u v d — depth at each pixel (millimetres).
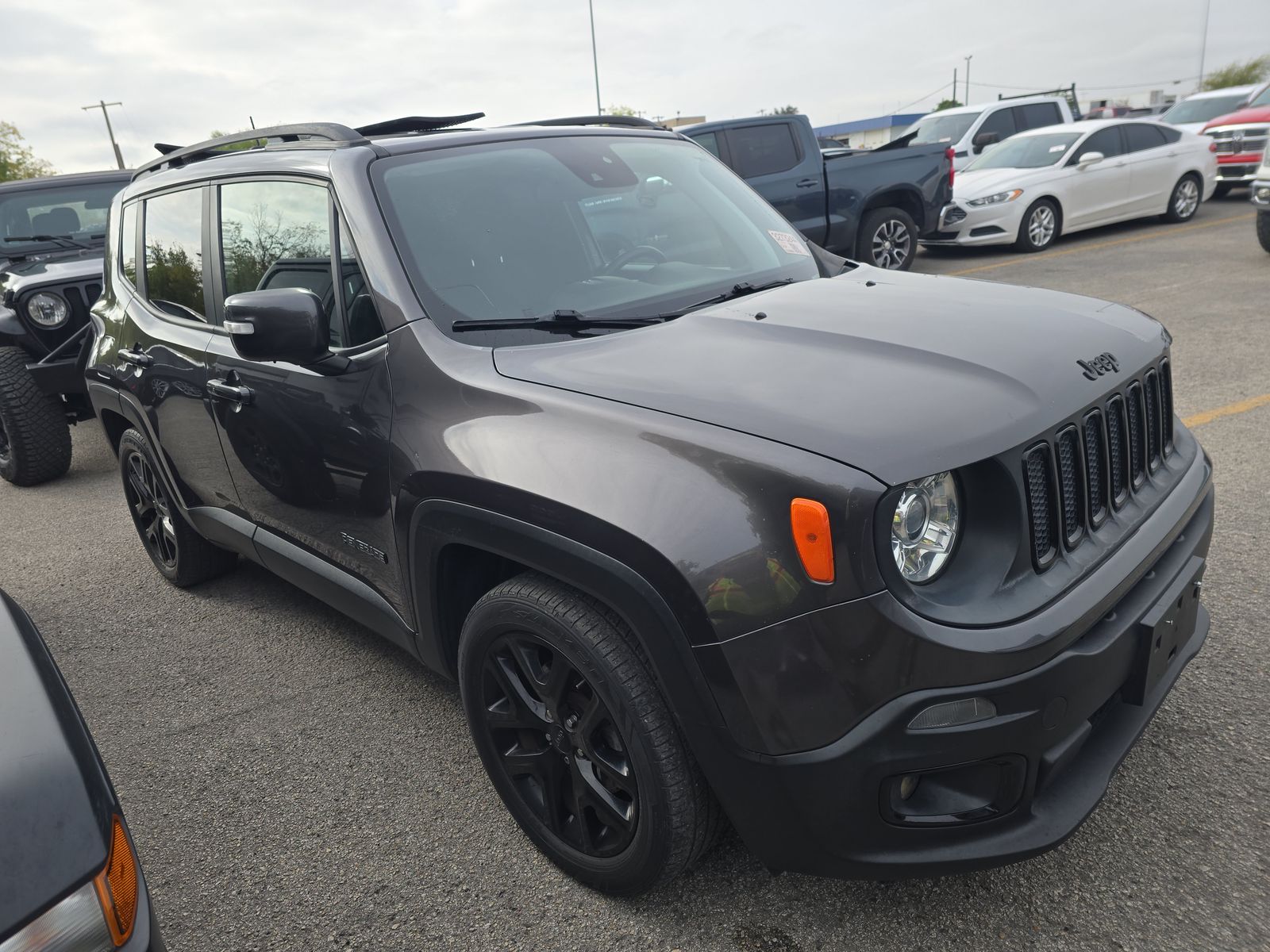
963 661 1629
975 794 1761
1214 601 3154
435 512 2197
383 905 2248
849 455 1656
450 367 2254
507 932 2123
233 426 3006
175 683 3438
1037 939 1942
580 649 1929
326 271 2637
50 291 5711
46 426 5934
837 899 2102
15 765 1342
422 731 2973
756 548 1664
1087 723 1844
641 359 2137
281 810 2654
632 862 2039
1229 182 15102
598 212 2822
